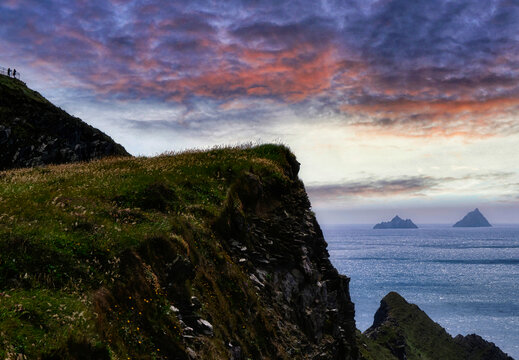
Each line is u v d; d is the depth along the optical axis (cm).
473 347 10375
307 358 1919
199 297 1492
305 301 2256
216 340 1388
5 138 5928
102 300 1107
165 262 1429
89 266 1189
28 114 6481
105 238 1357
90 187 2086
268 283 2088
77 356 880
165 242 1480
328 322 2411
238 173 2627
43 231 1261
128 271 1264
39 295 1005
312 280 2384
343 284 2928
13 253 1111
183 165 2730
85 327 952
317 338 2192
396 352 8419
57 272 1127
